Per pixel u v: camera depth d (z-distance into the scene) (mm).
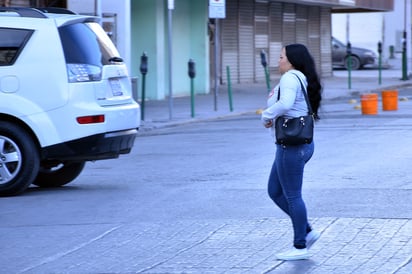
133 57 31672
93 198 12820
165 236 10023
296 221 8742
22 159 12938
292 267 8539
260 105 29812
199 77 34812
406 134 19797
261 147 18594
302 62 8719
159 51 31625
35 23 13070
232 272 8422
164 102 30938
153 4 31328
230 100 27766
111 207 11969
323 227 10125
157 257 9102
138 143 20547
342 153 16828
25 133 12938
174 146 19531
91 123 12922
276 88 8766
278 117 8695
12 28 13070
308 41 45469
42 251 9547
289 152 8656
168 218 11008
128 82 13922
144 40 31594
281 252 9109
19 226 10875
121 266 8797
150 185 13945
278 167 8750
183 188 13406
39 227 10758
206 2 34406
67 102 12859
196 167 15852
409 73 49094
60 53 12938
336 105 29453
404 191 12383
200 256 9078
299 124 8602
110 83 13359
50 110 12898
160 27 31688
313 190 12664
